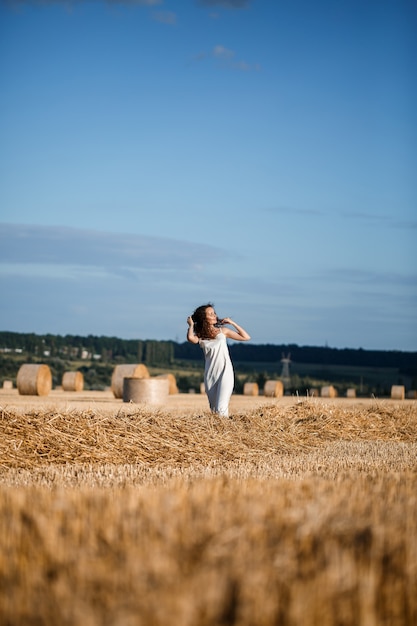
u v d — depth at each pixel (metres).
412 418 15.24
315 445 11.38
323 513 4.00
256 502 4.34
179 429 10.55
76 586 2.93
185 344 85.94
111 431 9.82
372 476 6.37
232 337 12.25
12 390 36.72
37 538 3.58
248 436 10.98
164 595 2.79
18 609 2.76
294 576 3.06
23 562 3.25
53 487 5.99
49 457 8.74
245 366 81.62
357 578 3.03
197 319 12.13
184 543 3.46
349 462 8.34
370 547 3.54
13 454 8.62
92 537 3.52
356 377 75.12
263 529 3.68
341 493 4.80
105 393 34.06
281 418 12.88
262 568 3.09
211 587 2.83
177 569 3.07
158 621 2.62
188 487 5.36
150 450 9.48
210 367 12.04
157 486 5.59
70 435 9.45
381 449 10.70
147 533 3.58
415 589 3.05
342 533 3.73
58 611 2.71
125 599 2.78
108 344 74.38
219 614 2.72
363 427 13.61
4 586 3.01
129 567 3.05
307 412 13.74
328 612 2.78
